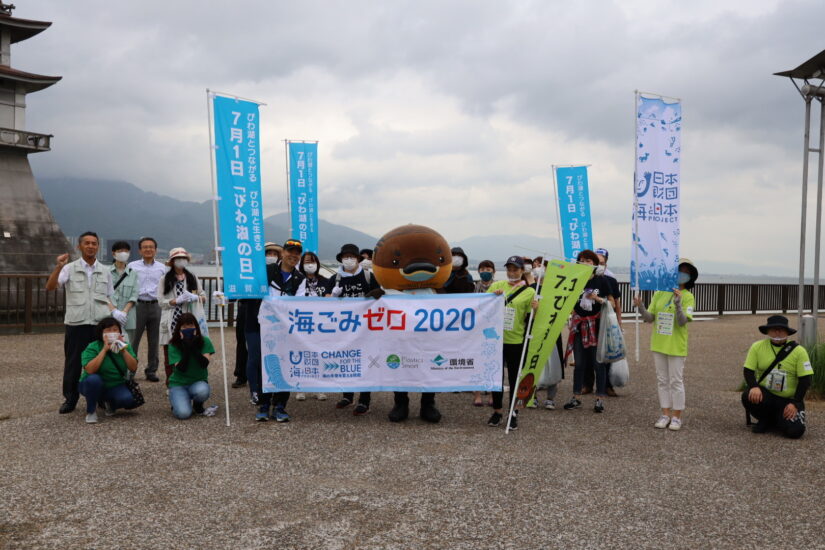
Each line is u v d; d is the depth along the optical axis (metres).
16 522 4.11
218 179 6.97
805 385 6.45
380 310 7.02
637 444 6.15
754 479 5.12
